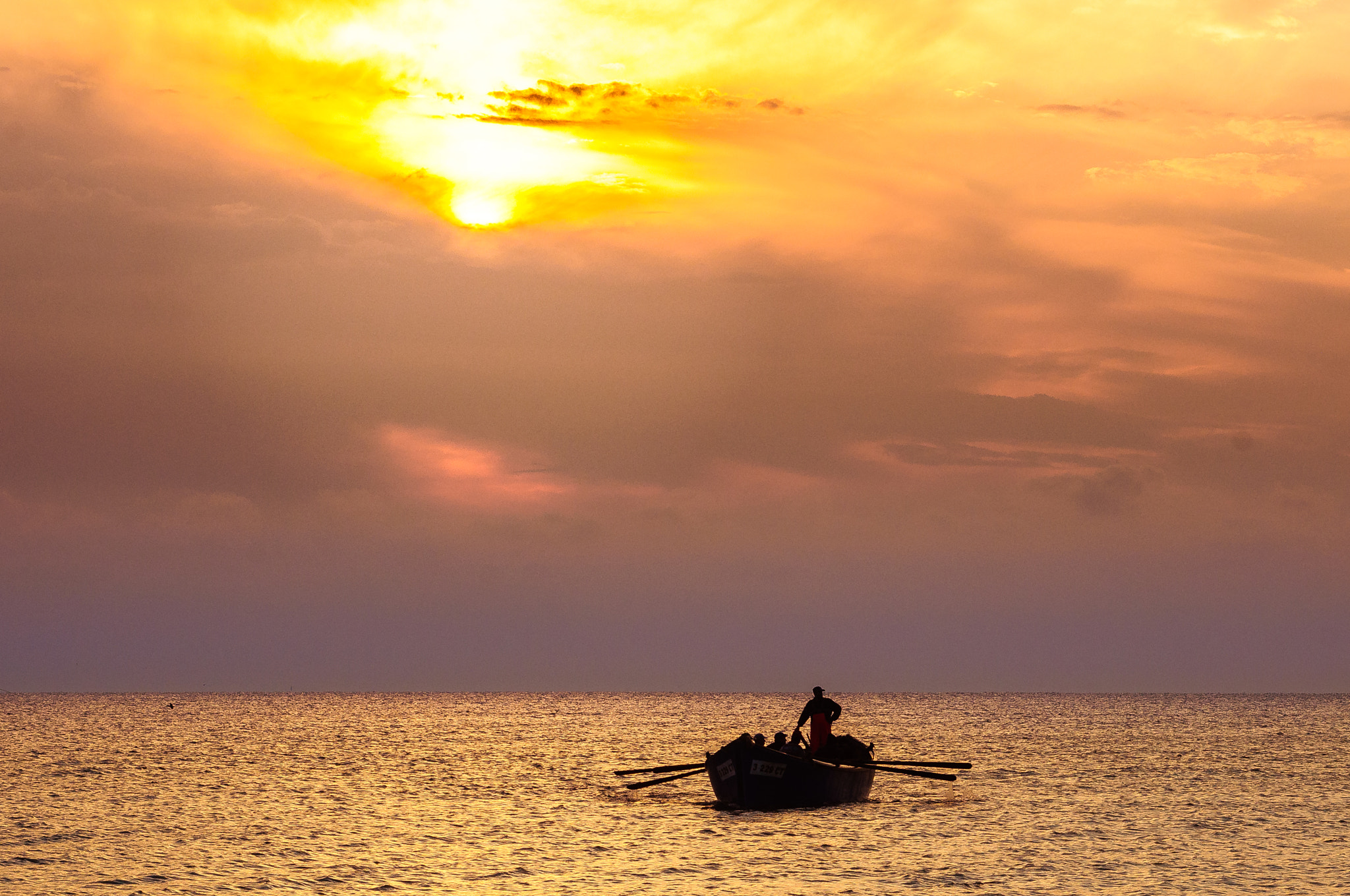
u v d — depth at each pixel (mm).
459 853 53938
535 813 69375
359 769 107125
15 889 45500
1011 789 85250
